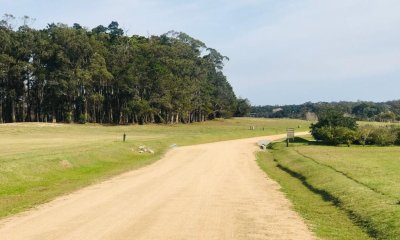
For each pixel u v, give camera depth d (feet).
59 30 353.92
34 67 347.56
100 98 352.08
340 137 170.19
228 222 47.55
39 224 46.32
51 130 267.59
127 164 117.19
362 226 46.01
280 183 80.79
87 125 329.11
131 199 62.34
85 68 356.18
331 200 61.05
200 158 132.16
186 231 43.19
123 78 361.30
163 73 377.71
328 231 44.04
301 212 53.67
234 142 213.66
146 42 430.20
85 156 115.85
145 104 355.56
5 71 337.93
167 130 309.83
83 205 57.57
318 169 89.56
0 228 44.62
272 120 512.63
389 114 465.88
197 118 460.55
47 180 83.56
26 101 368.07
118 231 43.04
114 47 390.42
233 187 75.15
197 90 422.41
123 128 311.88
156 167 107.55
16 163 88.94
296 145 172.45
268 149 170.09
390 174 79.46
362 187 64.03
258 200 62.18
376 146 165.48
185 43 467.11
